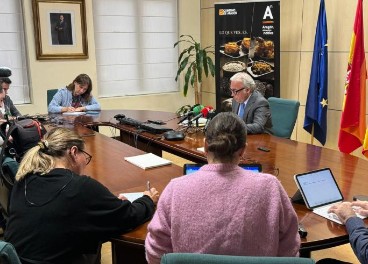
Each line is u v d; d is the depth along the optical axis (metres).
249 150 2.72
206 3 6.31
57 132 1.64
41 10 5.14
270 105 3.82
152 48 6.21
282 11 5.20
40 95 5.34
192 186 1.19
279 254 1.20
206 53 6.11
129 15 5.93
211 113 3.32
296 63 5.14
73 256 1.47
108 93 5.97
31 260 1.41
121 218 1.49
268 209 1.15
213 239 1.13
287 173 2.22
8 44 5.12
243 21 5.24
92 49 5.62
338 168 2.31
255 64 5.25
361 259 1.30
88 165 2.39
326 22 4.52
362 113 4.16
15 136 2.25
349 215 1.50
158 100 6.32
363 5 4.22
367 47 4.27
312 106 4.66
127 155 2.62
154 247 1.24
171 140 2.97
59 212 1.41
